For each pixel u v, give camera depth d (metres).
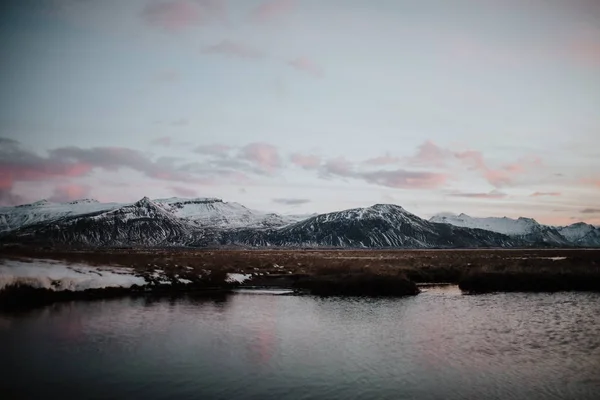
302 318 26.81
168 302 32.56
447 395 13.97
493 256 108.50
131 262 51.03
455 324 25.05
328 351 19.00
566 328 23.97
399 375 15.84
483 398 13.75
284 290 41.19
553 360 17.78
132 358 17.55
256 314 28.05
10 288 30.70
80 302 31.34
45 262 41.19
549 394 14.13
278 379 15.29
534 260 72.62
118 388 14.20
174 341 20.45
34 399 13.15
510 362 17.47
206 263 59.16
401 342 20.72
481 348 19.66
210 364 16.91
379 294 38.44
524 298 36.00
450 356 18.33
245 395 13.76
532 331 23.17
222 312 28.64
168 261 57.94
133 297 34.81
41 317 25.45
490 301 34.34
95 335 21.36
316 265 61.88
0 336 20.69
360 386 14.69
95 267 42.66
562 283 42.75
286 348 19.47
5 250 48.97
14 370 15.85
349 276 43.31
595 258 82.69
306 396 13.75
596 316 27.58
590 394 14.16
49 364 16.61
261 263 65.38
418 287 44.44
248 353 18.55
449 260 79.62
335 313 28.73
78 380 14.90
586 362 17.55
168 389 14.17
